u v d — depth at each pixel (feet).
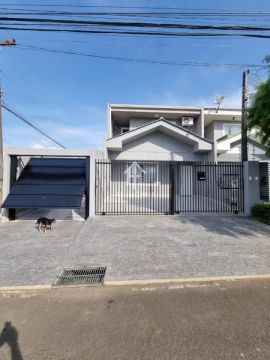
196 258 15.67
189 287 12.09
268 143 24.93
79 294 11.44
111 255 16.25
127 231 22.15
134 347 7.83
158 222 25.71
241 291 11.68
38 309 10.16
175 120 55.57
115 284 12.38
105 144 42.70
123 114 52.75
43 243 18.93
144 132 44.55
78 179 29.43
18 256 16.17
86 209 29.12
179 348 7.79
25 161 32.09
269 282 12.66
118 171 47.80
